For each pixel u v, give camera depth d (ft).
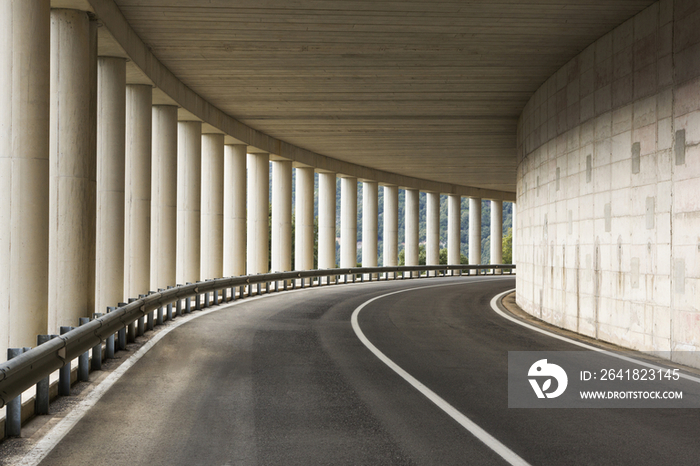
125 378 29.12
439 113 77.10
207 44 51.29
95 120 41.57
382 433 20.71
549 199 57.67
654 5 38.14
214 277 80.12
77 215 39.01
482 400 25.45
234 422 22.03
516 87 63.41
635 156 39.91
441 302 72.90
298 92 67.36
